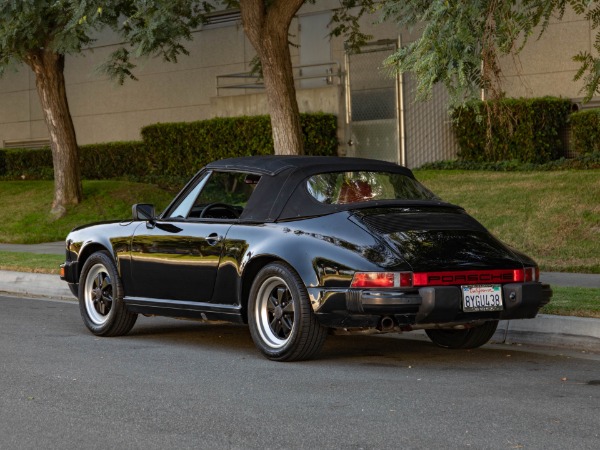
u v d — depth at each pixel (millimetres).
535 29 25797
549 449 6207
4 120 40781
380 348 10547
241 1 18484
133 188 29656
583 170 22922
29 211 28188
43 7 20250
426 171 25594
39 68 27609
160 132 32312
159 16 16141
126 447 6383
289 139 18531
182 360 9750
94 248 11742
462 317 9023
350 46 23688
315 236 9266
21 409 7500
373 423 6945
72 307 14617
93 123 37594
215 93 33750
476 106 11477
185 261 10336
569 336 10430
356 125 28281
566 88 25406
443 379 8633
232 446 6375
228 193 10344
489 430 6699
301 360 9594
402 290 8758
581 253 17672
